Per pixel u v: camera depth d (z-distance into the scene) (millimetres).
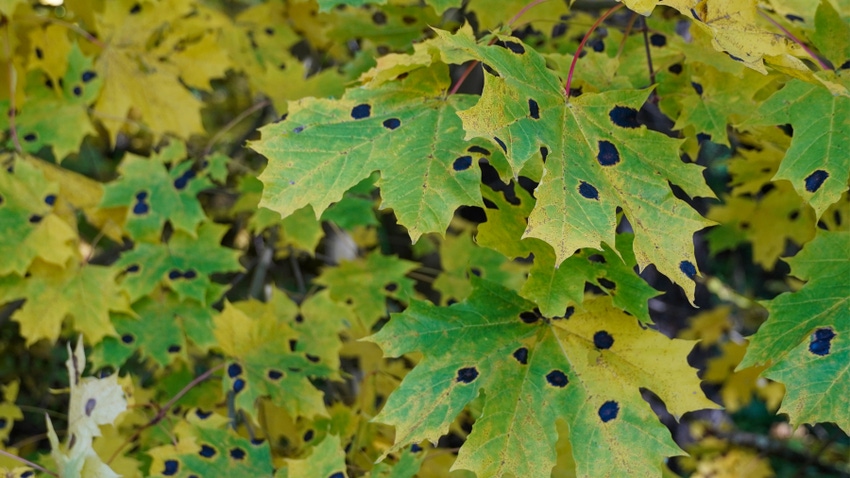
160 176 1136
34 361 1679
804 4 977
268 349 1070
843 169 874
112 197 1122
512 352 895
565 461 1039
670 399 882
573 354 896
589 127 853
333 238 1649
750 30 859
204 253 1124
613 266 888
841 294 887
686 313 2223
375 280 1186
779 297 896
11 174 1086
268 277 1679
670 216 843
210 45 1164
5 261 1071
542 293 873
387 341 887
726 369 1604
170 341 1104
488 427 876
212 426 1032
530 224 820
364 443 1080
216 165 1176
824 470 1903
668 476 1015
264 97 1450
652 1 855
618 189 846
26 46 1161
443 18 1205
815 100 890
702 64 973
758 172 1125
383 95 895
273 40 1331
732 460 1866
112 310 1097
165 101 1170
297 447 1131
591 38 1030
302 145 875
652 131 856
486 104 819
